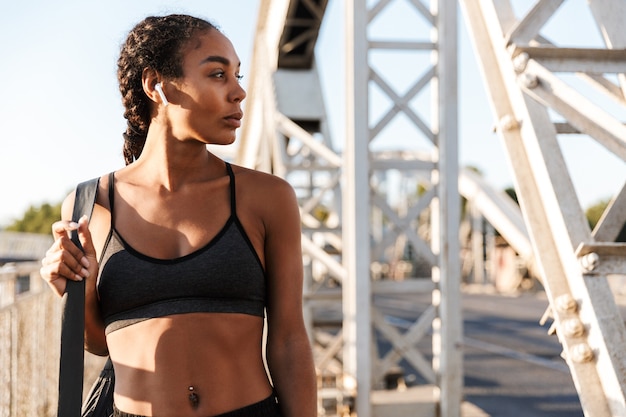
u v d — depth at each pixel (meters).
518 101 2.29
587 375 2.11
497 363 11.38
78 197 1.73
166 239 1.65
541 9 2.32
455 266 5.84
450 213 5.84
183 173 1.70
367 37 5.68
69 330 1.59
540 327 17.12
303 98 10.42
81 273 1.60
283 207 1.73
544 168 2.20
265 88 10.48
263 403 1.65
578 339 2.14
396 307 26.86
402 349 5.92
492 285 42.00
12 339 3.66
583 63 2.28
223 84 1.66
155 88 1.69
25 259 19.94
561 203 2.18
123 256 1.64
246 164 12.78
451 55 5.80
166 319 1.60
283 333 1.74
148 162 1.73
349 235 5.74
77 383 1.58
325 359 7.44
